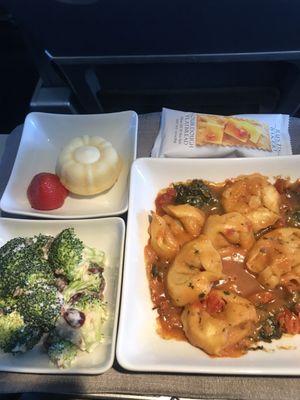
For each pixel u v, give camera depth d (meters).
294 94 0.38
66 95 0.39
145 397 0.23
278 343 0.23
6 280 0.25
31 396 0.28
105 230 0.28
